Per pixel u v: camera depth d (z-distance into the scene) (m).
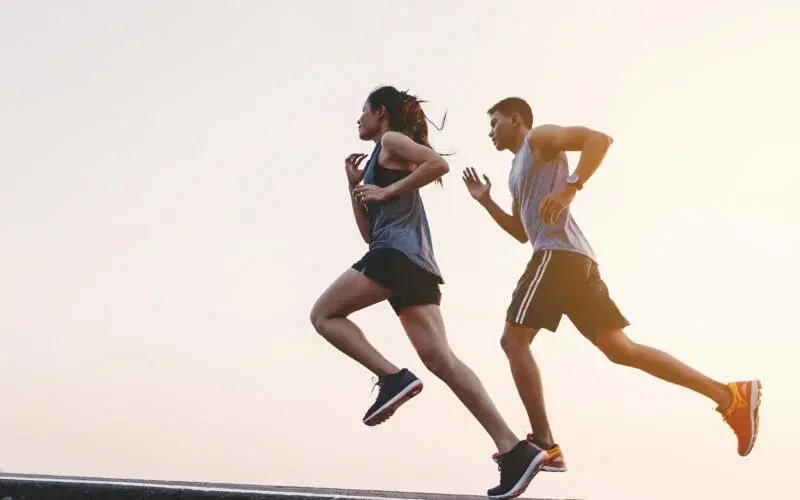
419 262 3.25
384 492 2.93
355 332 3.31
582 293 3.79
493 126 4.21
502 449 3.25
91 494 2.72
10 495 2.79
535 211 3.90
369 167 3.42
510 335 3.83
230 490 2.65
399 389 3.24
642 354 3.87
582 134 3.70
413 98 3.52
